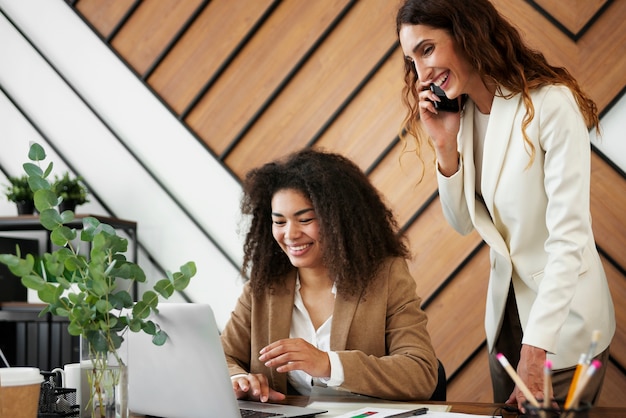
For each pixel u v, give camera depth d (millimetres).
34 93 3477
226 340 1896
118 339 1252
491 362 1897
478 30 1589
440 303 2871
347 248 1790
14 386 1153
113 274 1263
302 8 3092
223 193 3207
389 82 2965
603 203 2641
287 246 1806
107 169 3375
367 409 1447
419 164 2908
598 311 1638
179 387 1406
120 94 3354
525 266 1689
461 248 2852
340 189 1808
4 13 3512
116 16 3348
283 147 3117
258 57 3156
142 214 3324
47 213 1274
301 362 1517
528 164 1604
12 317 3205
